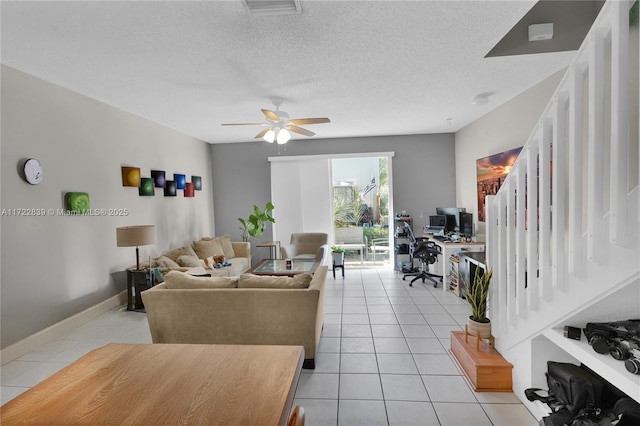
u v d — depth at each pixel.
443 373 2.60
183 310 2.81
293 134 5.97
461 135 5.89
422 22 2.28
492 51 2.87
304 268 4.48
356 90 3.65
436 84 3.54
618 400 1.68
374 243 6.66
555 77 3.28
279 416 0.97
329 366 2.74
